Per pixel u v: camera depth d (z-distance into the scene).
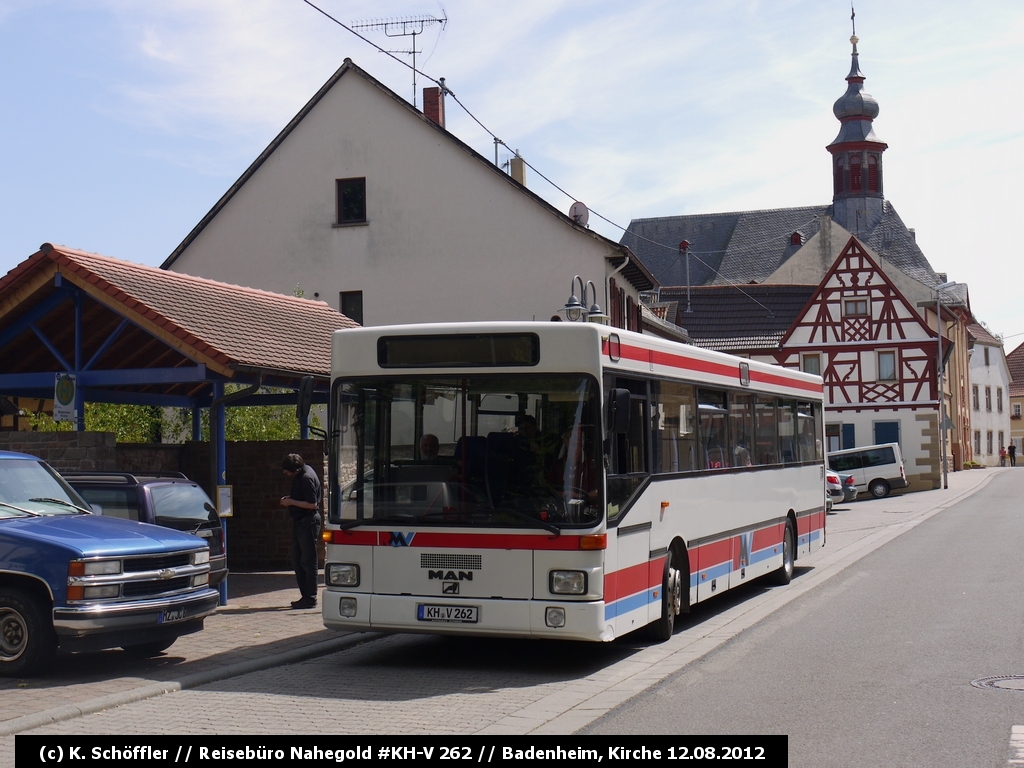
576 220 35.91
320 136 36.22
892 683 9.04
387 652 11.20
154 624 9.70
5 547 9.44
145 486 12.08
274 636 11.72
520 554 9.66
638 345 10.95
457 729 7.56
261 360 14.59
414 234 35.25
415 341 10.17
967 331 76.69
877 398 51.62
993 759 6.66
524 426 9.87
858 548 22.97
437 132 35.25
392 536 9.97
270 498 18.56
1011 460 84.75
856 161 74.00
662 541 11.40
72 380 14.21
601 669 10.07
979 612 13.02
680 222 81.88
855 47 75.50
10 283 14.02
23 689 8.89
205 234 36.88
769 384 16.03
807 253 70.00
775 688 8.92
